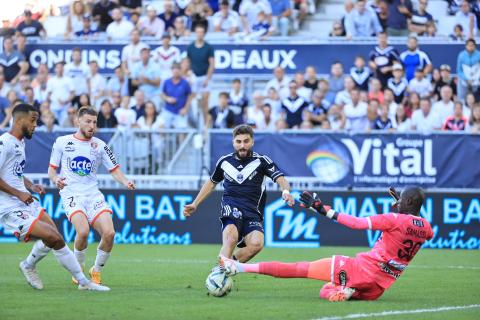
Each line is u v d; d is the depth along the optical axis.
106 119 49.41
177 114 50.72
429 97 48.75
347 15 54.22
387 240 21.81
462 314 20.47
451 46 51.88
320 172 44.50
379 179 44.22
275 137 44.62
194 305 21.59
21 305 21.25
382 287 22.31
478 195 43.81
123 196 45.19
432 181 44.06
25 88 51.59
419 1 55.50
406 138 44.06
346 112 48.25
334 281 22.53
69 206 25.83
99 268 25.92
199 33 51.97
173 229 45.00
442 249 43.50
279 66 52.72
